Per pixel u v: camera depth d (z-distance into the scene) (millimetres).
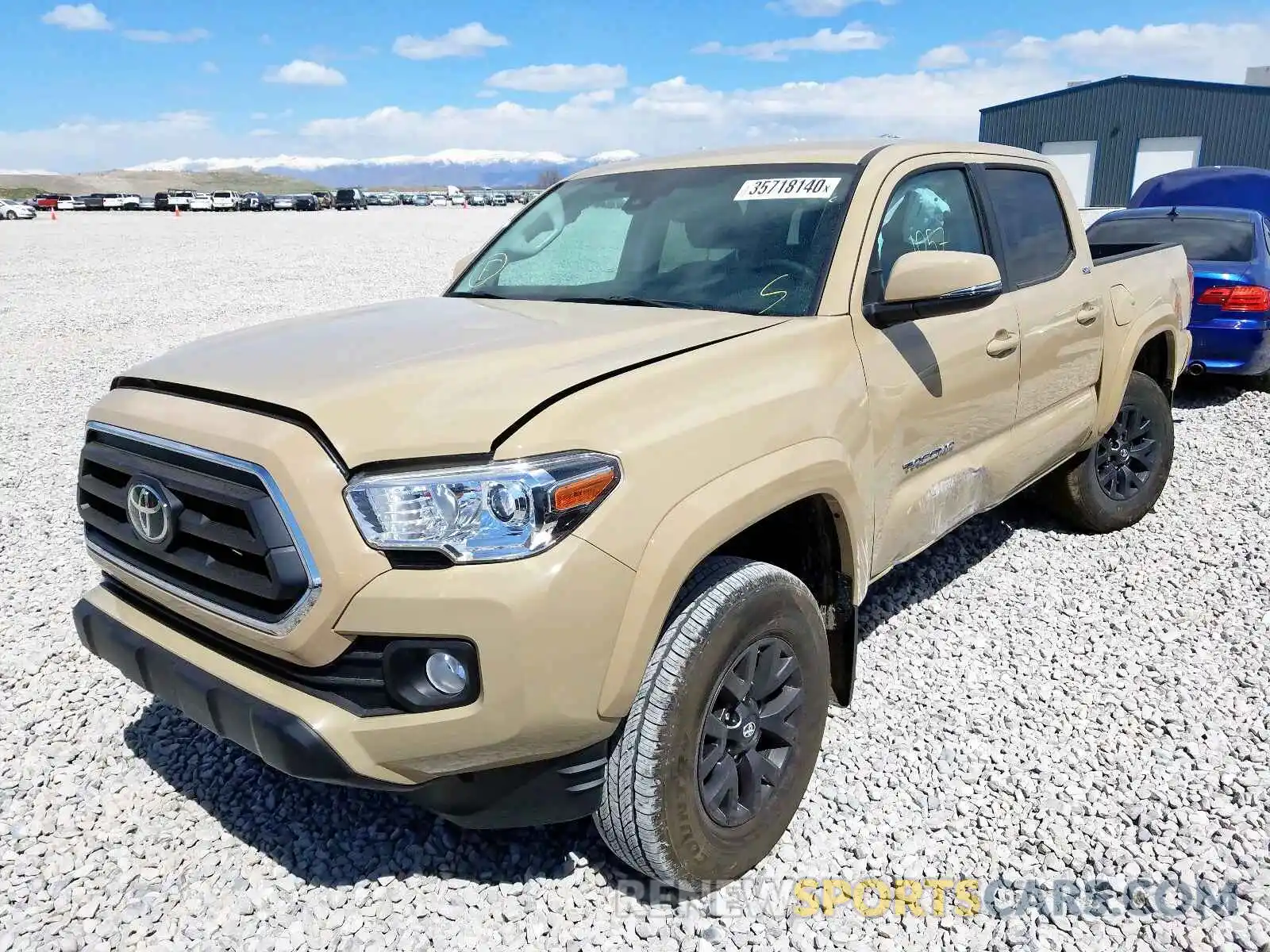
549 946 2422
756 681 2547
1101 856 2695
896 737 3266
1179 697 3482
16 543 5141
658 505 2184
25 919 2510
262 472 2078
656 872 2414
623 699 2152
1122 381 4605
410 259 22172
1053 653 3818
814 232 3115
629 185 3773
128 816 2922
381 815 2902
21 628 4133
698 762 2361
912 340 3150
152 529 2354
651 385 2340
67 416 8047
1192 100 37438
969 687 3576
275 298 15312
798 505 2826
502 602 1993
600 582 2078
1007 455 3848
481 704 2041
